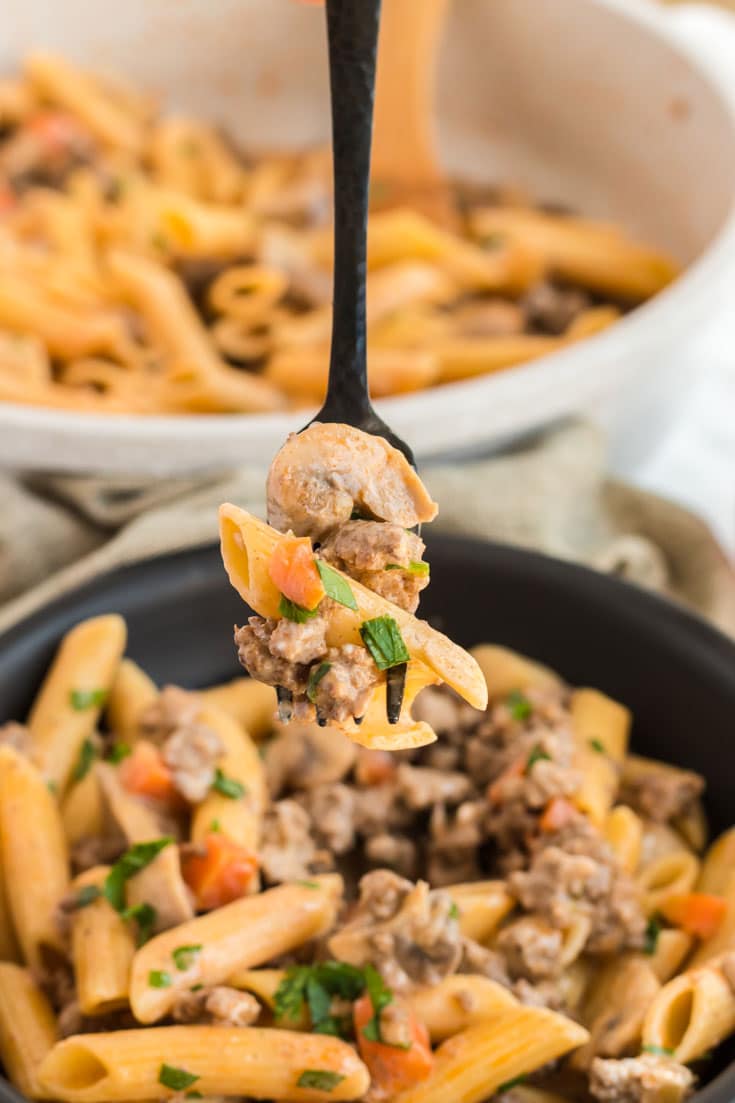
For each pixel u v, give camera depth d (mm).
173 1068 377
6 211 641
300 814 426
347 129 336
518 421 536
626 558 525
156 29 731
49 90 705
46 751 437
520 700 449
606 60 681
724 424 624
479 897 408
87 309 584
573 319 612
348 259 346
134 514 519
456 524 524
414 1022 387
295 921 400
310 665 340
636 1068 379
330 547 345
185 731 432
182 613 459
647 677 450
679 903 414
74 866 424
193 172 694
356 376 354
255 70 746
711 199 656
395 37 642
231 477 514
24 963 416
